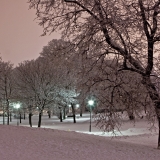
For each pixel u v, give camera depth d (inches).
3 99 1526.8
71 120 1907.0
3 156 282.7
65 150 346.3
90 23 477.4
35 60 1464.1
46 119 2215.8
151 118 524.7
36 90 1295.5
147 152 401.1
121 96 498.0
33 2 545.3
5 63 1555.1
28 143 370.6
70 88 1336.1
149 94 477.7
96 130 1155.3
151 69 485.1
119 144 466.9
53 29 536.4
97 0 471.8
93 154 337.4
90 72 524.7
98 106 535.5
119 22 443.2
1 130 473.4
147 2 463.8
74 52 533.6
